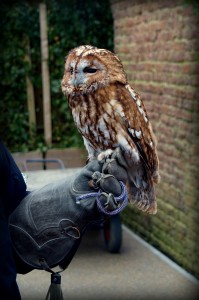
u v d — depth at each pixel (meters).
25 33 7.86
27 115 8.14
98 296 4.82
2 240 2.05
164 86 5.54
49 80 8.02
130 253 5.95
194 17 4.81
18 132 8.12
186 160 5.18
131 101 2.55
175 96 5.31
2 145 2.22
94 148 2.68
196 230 5.07
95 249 6.11
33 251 2.23
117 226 5.81
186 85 5.07
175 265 5.51
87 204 2.16
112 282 5.14
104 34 7.67
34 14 7.81
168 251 5.78
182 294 4.81
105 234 6.00
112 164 2.13
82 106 2.56
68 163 8.04
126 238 6.49
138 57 6.14
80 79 2.49
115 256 5.87
